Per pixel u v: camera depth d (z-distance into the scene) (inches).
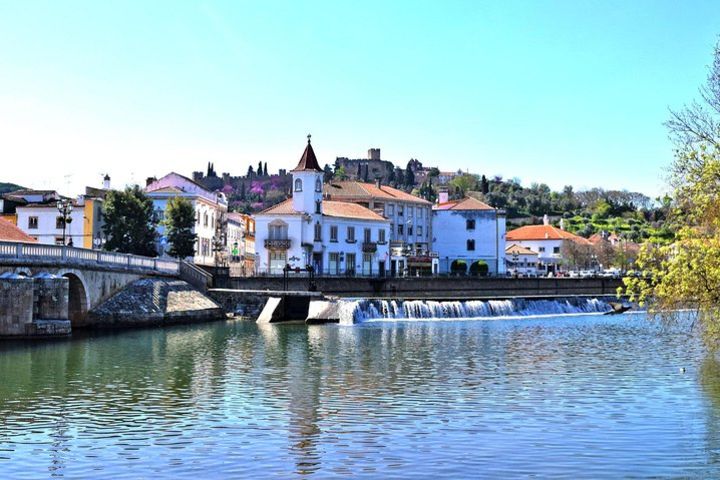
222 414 1258.6
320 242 4778.5
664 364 1859.0
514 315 3754.9
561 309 3993.6
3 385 1520.7
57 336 2395.4
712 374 1683.1
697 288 1283.2
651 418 1222.3
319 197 4773.6
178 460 989.2
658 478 915.4
